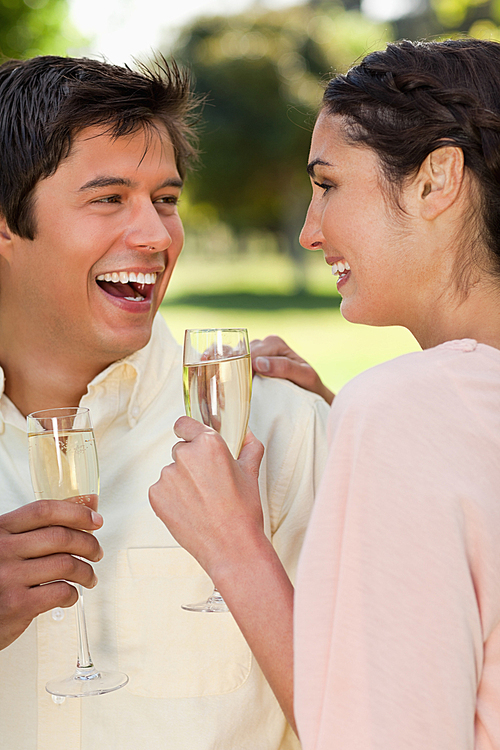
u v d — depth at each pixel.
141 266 1.44
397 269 0.99
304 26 34.47
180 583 1.37
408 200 0.97
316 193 1.17
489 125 0.92
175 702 1.33
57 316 1.47
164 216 1.53
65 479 1.17
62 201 1.40
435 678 0.74
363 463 0.79
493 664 0.80
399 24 26.69
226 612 1.23
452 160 0.94
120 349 1.47
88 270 1.42
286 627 0.90
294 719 0.89
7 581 1.13
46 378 1.56
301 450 1.52
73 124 1.36
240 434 1.21
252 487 1.03
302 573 0.82
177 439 1.50
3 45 5.71
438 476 0.78
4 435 1.51
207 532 0.98
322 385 1.73
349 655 0.77
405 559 0.76
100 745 1.32
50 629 1.35
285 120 31.86
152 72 1.46
